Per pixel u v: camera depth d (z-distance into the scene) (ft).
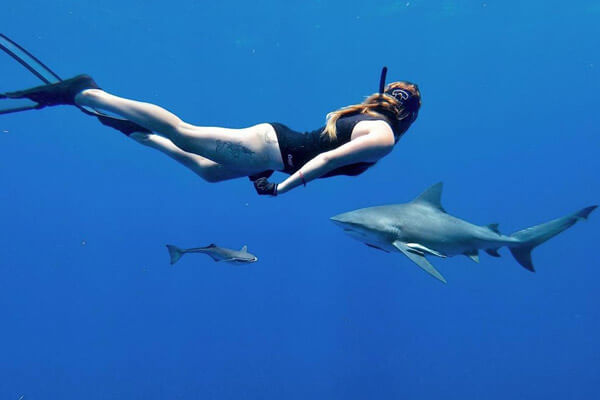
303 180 11.55
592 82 114.21
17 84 71.87
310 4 59.52
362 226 18.44
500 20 73.82
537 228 21.61
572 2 68.69
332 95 109.81
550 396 85.87
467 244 20.21
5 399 74.74
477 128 143.02
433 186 20.33
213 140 12.93
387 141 12.05
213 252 23.41
